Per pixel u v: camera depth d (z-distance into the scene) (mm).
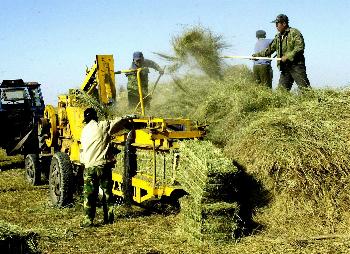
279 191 5941
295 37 8422
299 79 8461
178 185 6188
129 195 6816
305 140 6148
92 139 6348
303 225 5629
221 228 5332
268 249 5094
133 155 6832
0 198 8336
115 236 5852
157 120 6434
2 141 11148
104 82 8484
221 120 7562
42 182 9891
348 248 5016
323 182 5836
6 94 11375
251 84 8281
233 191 5637
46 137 9109
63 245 5535
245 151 6422
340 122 6422
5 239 4766
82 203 7641
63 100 8625
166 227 6113
